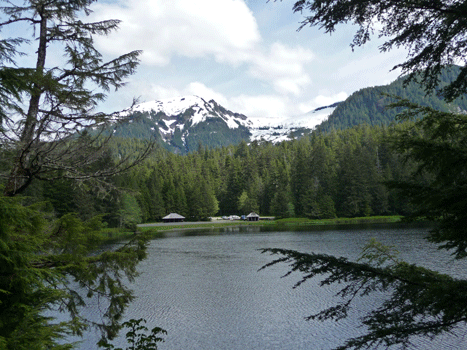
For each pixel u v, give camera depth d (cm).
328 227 7350
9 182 691
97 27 783
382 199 8506
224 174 14062
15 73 567
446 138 369
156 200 10262
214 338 1546
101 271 714
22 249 495
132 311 1925
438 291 313
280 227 8275
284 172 11725
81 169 752
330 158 12019
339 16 361
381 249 652
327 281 365
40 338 454
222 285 2481
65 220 691
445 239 345
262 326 1673
